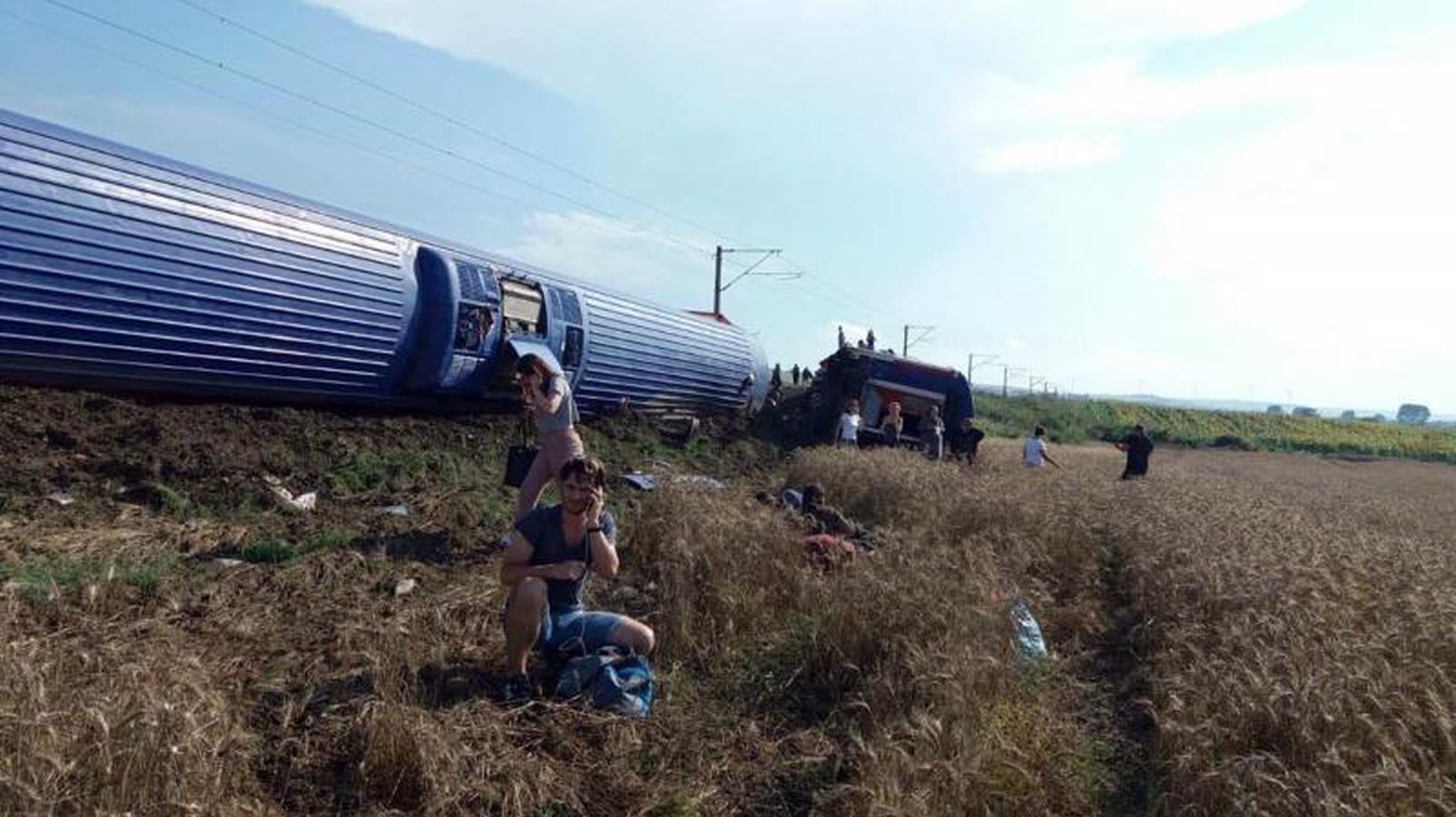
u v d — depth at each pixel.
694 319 24.53
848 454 18.70
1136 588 10.75
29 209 10.38
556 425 9.32
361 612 7.71
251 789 5.21
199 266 11.97
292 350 13.30
